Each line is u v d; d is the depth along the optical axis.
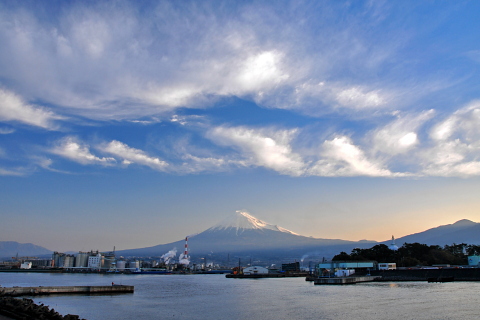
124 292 112.44
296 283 166.75
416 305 72.56
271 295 103.62
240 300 90.81
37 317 56.03
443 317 59.34
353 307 72.38
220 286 152.75
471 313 62.34
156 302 86.75
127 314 67.69
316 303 80.69
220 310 72.75
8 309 62.97
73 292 104.94
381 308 69.94
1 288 95.25
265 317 63.53
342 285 137.38
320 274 191.50
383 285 129.50
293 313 67.12
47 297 94.94
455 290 101.94
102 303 83.69
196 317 64.50
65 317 54.81
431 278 141.50
